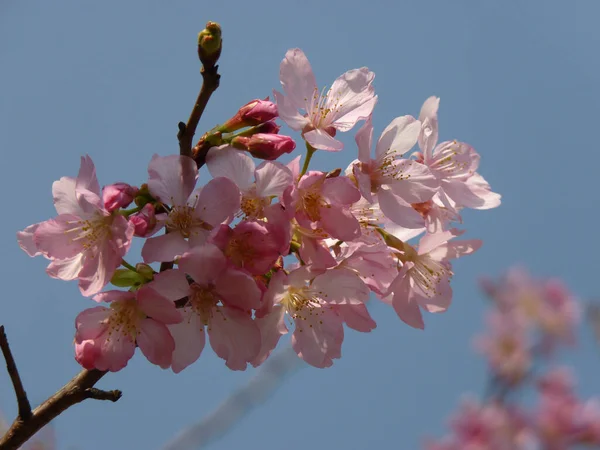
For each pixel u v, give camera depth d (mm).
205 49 761
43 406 771
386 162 795
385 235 808
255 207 773
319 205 771
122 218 768
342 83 806
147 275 771
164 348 766
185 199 770
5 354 767
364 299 788
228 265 759
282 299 789
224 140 782
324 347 793
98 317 767
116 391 774
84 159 769
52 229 771
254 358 774
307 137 782
